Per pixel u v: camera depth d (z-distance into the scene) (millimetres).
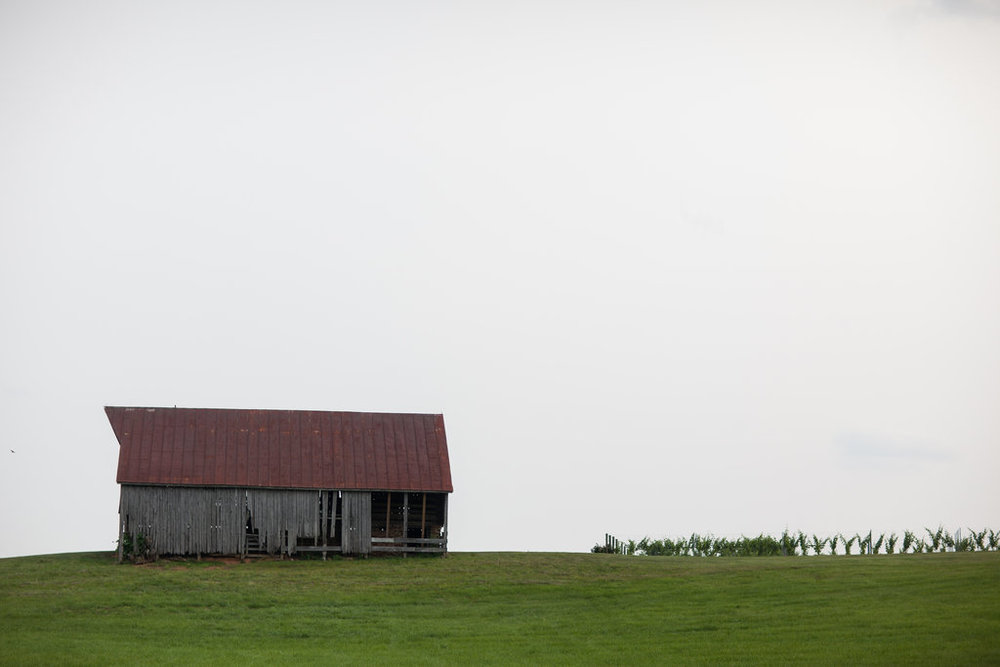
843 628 47594
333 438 73812
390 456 73250
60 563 67250
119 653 46031
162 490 69250
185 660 44938
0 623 51875
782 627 48719
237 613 54531
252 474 70438
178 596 57969
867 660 42469
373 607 56250
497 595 59344
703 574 63625
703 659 44156
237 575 63844
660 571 65625
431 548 71438
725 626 49719
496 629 51219
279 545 69750
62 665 44062
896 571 60188
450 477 72500
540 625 51938
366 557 70312
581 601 57469
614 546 87875
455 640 49094
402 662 44781
